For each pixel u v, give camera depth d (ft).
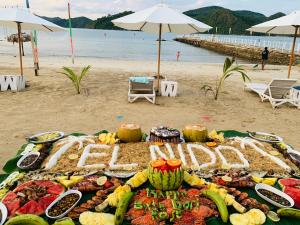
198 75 50.16
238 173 11.66
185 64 72.79
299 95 30.60
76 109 27.37
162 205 9.64
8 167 12.67
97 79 42.16
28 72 46.16
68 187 10.75
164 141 14.28
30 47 133.39
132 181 10.75
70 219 8.93
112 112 26.81
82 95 32.45
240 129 23.75
